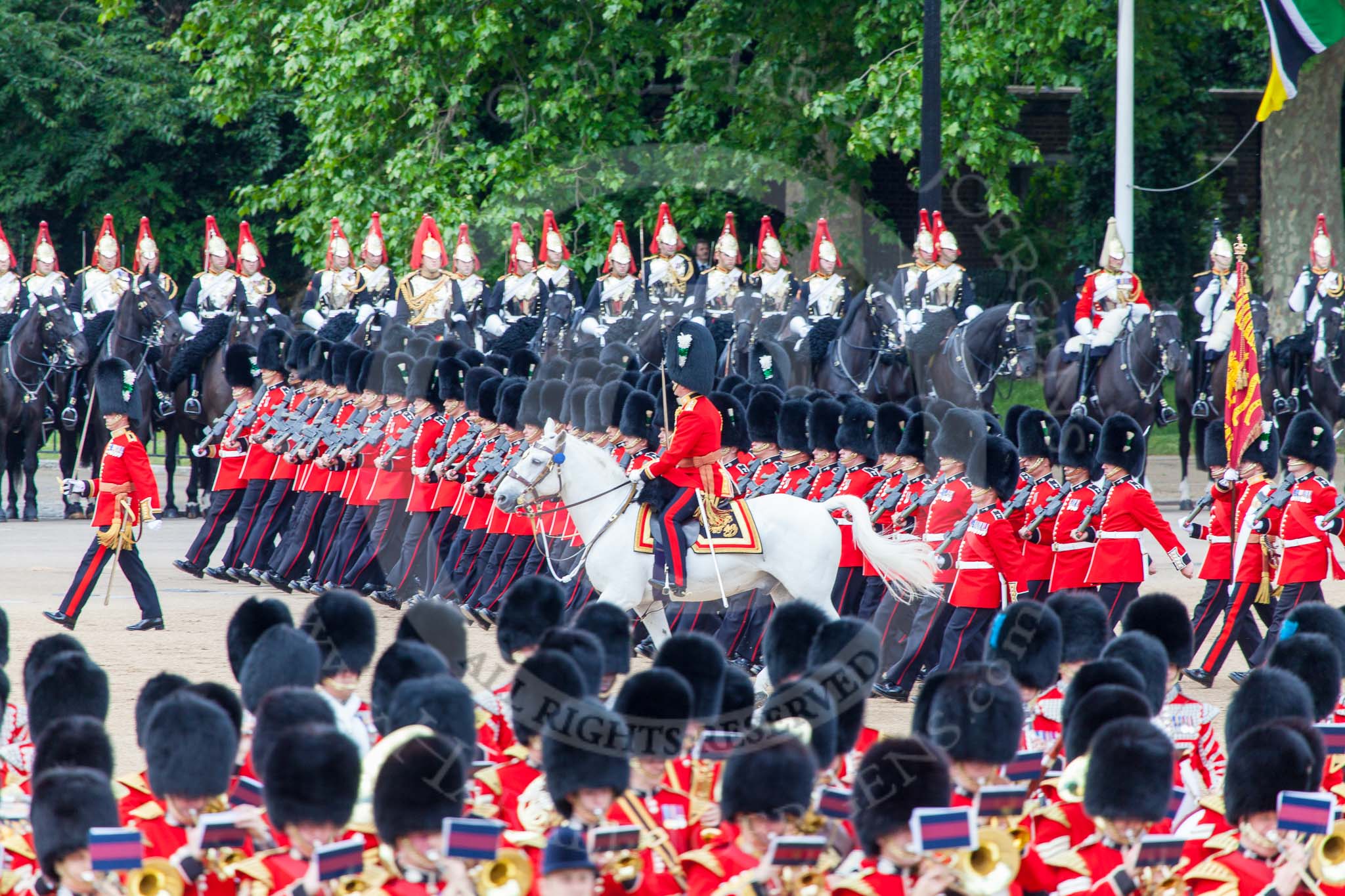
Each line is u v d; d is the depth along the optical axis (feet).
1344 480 311.68
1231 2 416.87
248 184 507.71
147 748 92.68
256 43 414.21
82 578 196.65
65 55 487.20
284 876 88.17
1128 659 116.26
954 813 85.51
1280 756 95.20
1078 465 174.81
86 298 314.14
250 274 310.86
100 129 503.20
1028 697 119.03
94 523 196.75
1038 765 101.30
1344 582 230.68
